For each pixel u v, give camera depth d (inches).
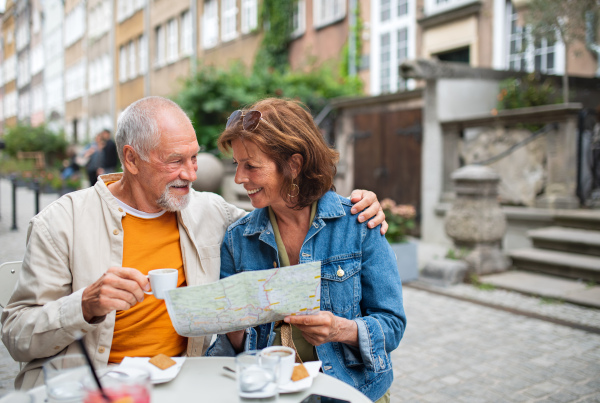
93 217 73.0
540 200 264.4
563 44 292.0
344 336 63.7
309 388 55.4
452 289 214.2
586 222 239.3
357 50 510.6
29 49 1647.4
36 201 318.3
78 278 70.3
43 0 1494.8
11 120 1909.4
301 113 69.1
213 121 393.7
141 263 75.2
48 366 49.1
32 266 69.0
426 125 311.4
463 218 228.4
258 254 74.0
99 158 439.8
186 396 53.5
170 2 847.7
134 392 44.6
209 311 56.3
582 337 157.8
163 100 73.6
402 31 475.8
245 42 669.9
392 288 69.4
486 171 226.5
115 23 1051.9
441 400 119.7
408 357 144.5
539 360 141.1
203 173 265.0
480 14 413.4
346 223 70.6
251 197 68.6
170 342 74.0
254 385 52.3
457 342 155.2
